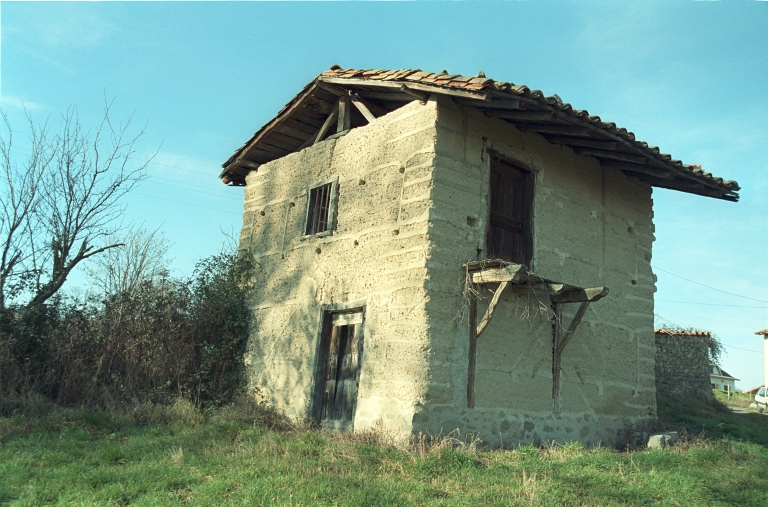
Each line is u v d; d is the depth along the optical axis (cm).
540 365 905
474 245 852
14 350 990
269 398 1023
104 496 514
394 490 554
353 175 970
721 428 1195
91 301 1141
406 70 889
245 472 588
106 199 1195
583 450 802
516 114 862
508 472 646
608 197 1073
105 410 941
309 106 1083
